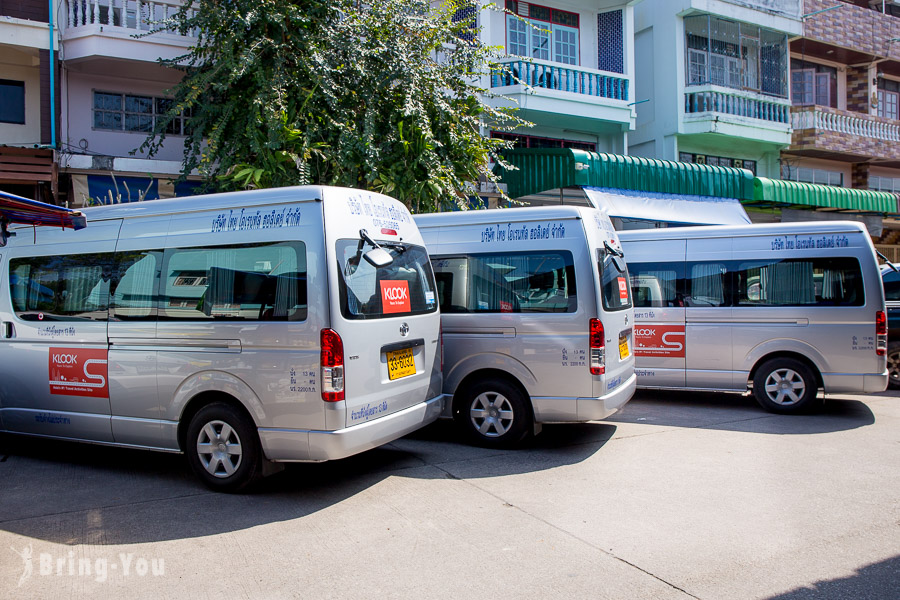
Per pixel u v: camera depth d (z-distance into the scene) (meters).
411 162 9.24
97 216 5.60
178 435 5.05
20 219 5.18
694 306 7.98
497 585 3.47
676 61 16.78
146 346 5.14
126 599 3.36
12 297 5.83
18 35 10.76
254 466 4.77
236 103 9.34
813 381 7.46
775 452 5.96
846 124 18.77
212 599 3.35
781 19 17.53
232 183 9.35
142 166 11.38
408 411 5.22
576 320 5.85
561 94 14.68
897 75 21.34
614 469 5.51
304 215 4.70
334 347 4.47
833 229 7.47
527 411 6.09
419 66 9.73
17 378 5.76
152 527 4.29
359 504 4.72
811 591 3.38
